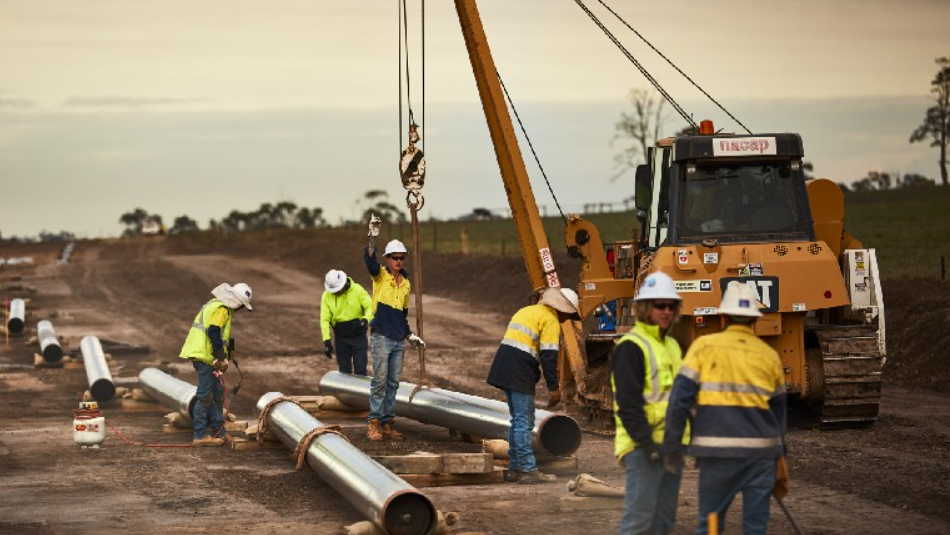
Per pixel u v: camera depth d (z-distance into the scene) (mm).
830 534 8945
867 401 14508
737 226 14539
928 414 15859
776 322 14219
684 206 14547
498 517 9766
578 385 15609
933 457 12430
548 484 11359
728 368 7289
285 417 13328
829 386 14398
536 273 17000
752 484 7305
